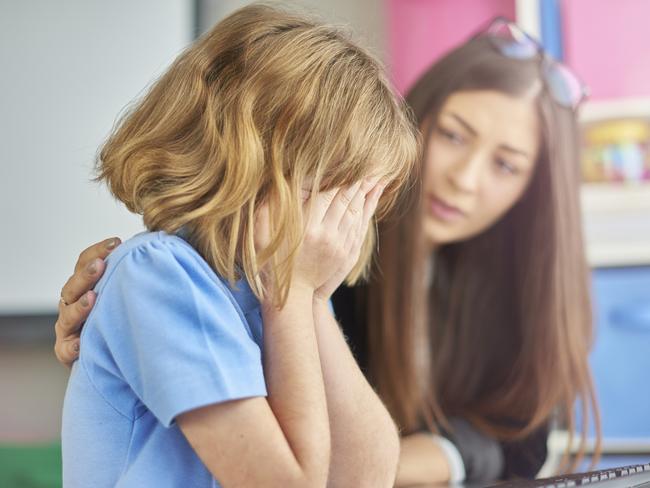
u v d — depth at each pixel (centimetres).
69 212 193
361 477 78
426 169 172
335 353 79
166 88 77
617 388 171
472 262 172
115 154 77
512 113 172
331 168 74
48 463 170
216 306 67
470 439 167
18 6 196
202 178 71
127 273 68
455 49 175
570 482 64
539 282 170
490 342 171
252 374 65
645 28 176
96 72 194
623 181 174
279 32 77
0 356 193
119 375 68
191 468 68
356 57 79
